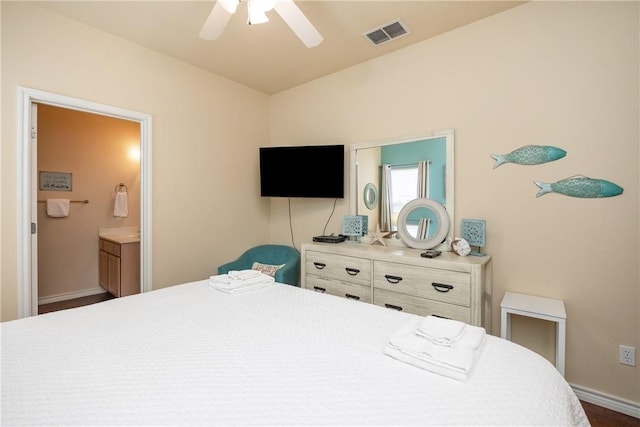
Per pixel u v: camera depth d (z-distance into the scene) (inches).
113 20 85.1
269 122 143.6
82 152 147.3
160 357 42.4
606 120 70.1
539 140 78.1
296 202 135.3
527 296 78.9
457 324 47.5
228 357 42.6
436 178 94.7
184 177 111.0
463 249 82.9
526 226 80.4
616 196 69.3
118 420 30.3
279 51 103.1
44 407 32.1
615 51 69.0
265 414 31.3
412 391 34.9
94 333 49.6
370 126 110.3
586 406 71.8
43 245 137.3
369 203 110.0
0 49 73.3
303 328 52.1
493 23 84.4
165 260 106.1
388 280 86.0
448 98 92.4
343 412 31.6
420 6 80.0
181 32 91.3
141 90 98.7
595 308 72.1
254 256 128.5
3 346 44.9
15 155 76.0
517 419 30.5
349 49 102.0
